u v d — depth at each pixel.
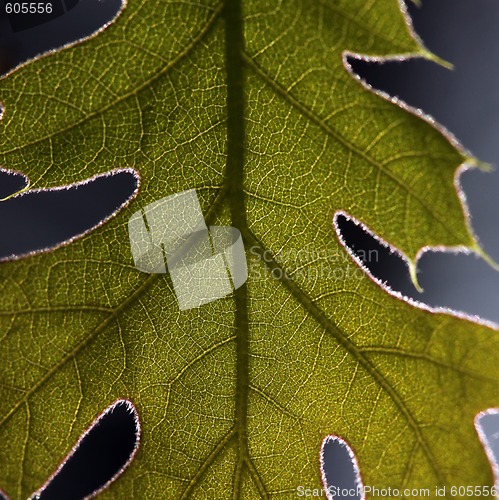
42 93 0.36
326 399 0.37
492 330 0.36
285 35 0.36
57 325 0.36
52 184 0.36
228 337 0.37
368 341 0.36
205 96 0.36
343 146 0.36
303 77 0.36
